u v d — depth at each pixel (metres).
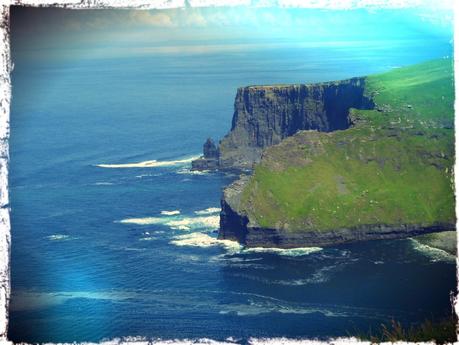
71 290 146.00
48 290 145.00
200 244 186.25
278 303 139.25
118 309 133.12
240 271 162.75
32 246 183.25
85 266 166.62
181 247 183.88
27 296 141.00
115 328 122.31
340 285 150.38
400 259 168.50
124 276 158.75
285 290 147.62
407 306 132.75
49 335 115.94
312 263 167.62
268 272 161.62
